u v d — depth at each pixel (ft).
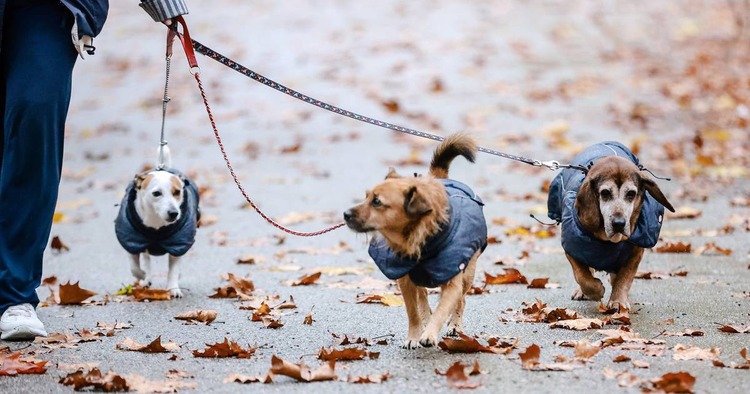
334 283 36.47
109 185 61.05
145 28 130.62
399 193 25.46
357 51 110.52
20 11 27.89
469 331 28.78
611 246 30.17
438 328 26.03
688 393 22.09
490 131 74.90
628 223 28.81
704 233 43.78
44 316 31.76
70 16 28.22
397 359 25.82
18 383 23.99
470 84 93.20
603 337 27.45
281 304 32.68
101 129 80.69
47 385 23.85
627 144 68.28
